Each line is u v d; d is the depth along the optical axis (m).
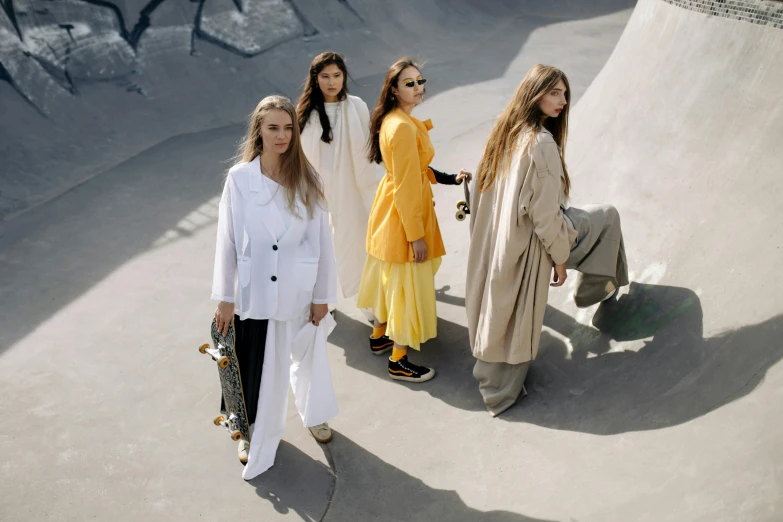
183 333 4.17
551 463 3.02
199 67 8.00
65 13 7.30
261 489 3.07
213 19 8.41
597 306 3.76
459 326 4.19
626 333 3.52
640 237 3.79
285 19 9.03
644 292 3.57
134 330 4.20
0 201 5.66
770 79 3.46
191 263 4.92
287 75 8.45
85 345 4.05
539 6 11.82
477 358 3.52
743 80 3.61
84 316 4.32
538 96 2.96
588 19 11.31
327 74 3.75
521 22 11.13
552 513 2.74
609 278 3.42
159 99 7.47
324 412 3.19
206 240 5.21
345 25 9.50
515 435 3.26
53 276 4.75
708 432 2.75
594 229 3.25
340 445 3.31
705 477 2.56
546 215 2.96
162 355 3.97
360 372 3.84
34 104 6.69
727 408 2.79
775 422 2.57
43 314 4.35
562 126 3.12
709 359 3.06
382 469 3.16
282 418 3.17
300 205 2.89
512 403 3.42
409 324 3.63
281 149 2.77
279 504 2.99
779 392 2.65
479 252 3.39
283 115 2.73
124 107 7.21
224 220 2.87
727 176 3.49
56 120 6.71
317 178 2.95
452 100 7.90
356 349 4.05
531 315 3.19
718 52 3.81
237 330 2.98
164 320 4.30
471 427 3.37
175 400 3.63
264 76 8.30
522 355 3.25
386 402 3.60
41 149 6.35
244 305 2.87
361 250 4.21
